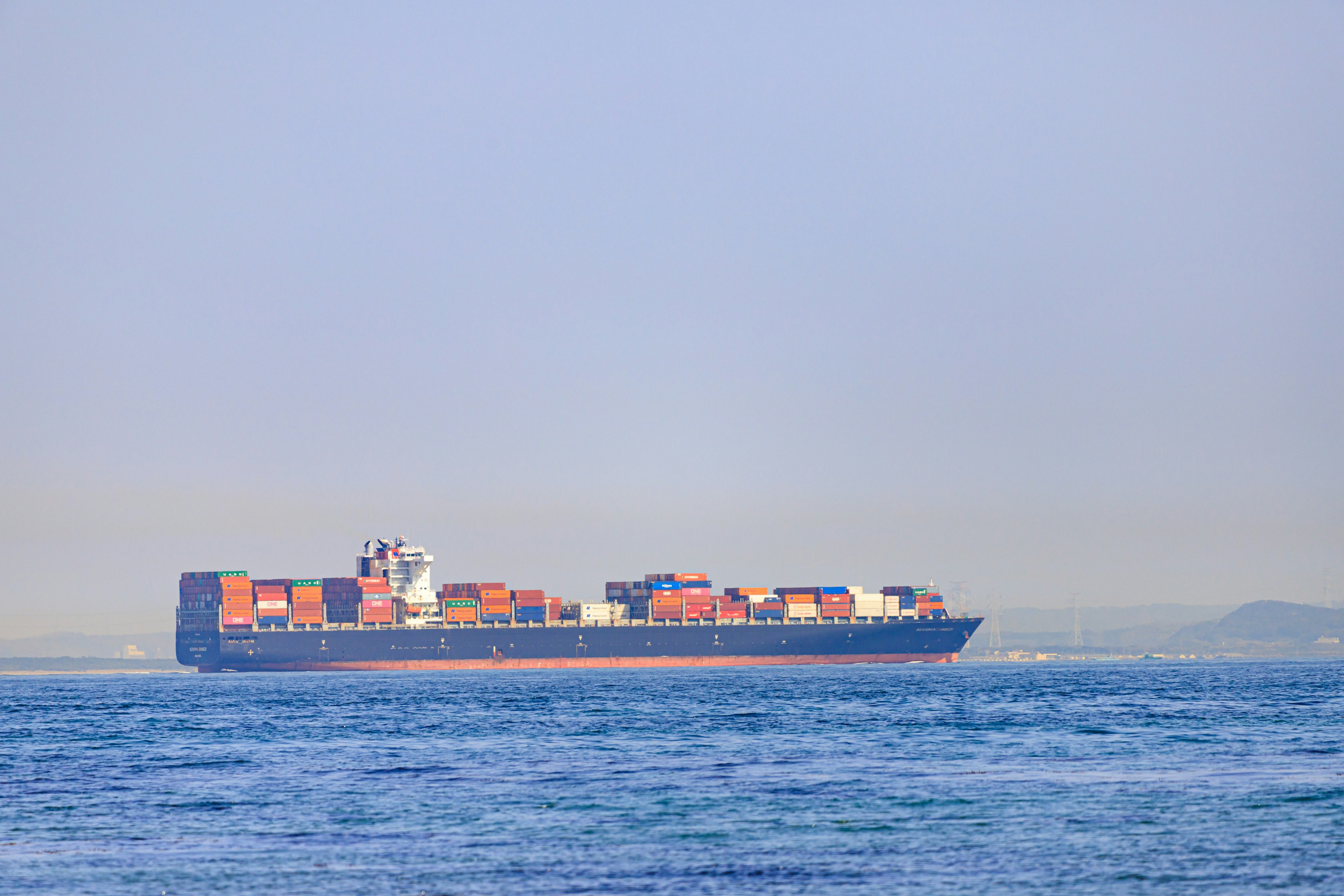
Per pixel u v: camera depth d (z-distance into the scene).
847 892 136.88
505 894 137.12
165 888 141.12
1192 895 134.75
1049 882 140.38
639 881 142.50
